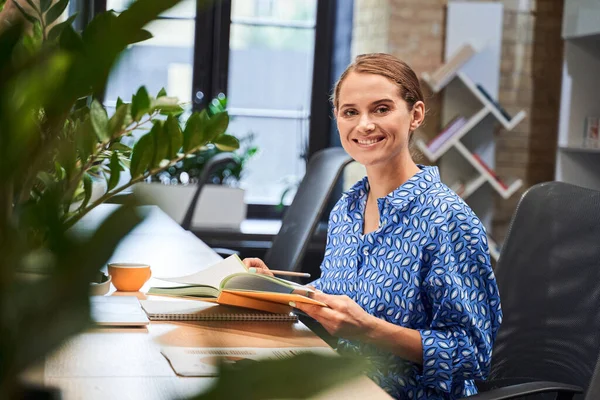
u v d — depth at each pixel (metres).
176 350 1.40
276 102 6.47
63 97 0.32
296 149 6.52
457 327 1.71
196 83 6.32
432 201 1.78
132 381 1.21
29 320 0.30
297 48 6.46
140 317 1.60
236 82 6.41
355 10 6.18
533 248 1.92
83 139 0.91
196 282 1.82
